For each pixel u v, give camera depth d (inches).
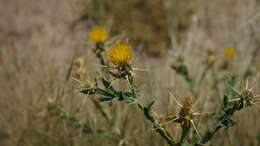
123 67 98.0
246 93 95.7
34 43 296.4
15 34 318.0
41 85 177.6
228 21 304.5
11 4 349.4
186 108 96.5
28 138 171.6
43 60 217.0
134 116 148.9
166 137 102.7
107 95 98.3
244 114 156.9
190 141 117.7
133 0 312.2
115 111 150.1
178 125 131.2
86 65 158.6
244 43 229.9
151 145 144.9
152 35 300.7
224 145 146.2
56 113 144.3
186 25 307.9
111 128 148.9
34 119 168.7
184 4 326.6
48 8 331.6
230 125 97.7
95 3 302.0
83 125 143.3
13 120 185.9
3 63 222.5
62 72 184.2
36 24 321.4
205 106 164.9
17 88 193.8
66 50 276.7
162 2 321.1
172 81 181.5
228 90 103.7
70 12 310.2
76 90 99.2
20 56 257.3
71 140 155.9
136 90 98.6
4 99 197.2
